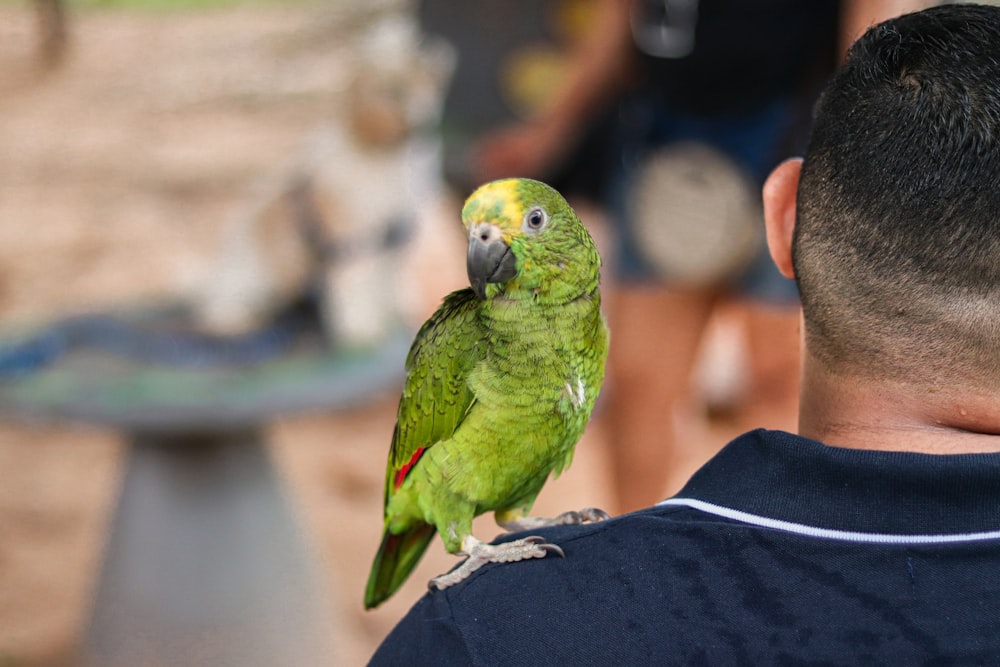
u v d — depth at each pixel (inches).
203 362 152.7
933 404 53.6
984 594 47.3
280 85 504.1
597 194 201.3
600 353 95.4
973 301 50.9
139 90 507.5
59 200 396.2
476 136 264.7
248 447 166.4
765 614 49.4
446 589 58.9
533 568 56.0
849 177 53.4
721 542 52.0
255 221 178.9
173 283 321.7
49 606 190.9
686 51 160.6
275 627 163.2
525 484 96.6
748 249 165.5
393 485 104.3
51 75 488.7
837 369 55.7
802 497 51.8
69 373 145.8
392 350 164.7
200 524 160.9
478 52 259.4
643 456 177.6
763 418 181.6
